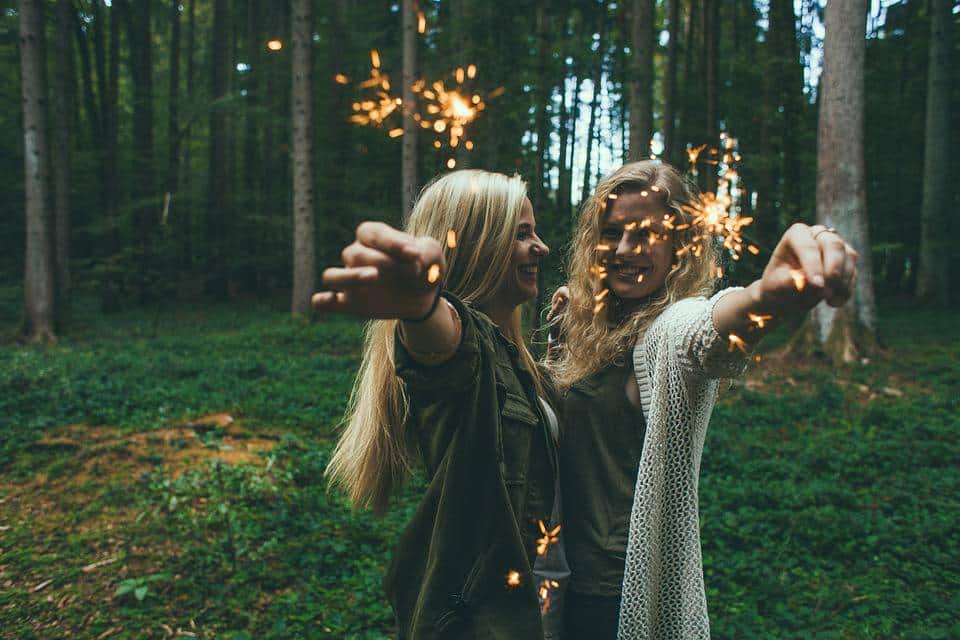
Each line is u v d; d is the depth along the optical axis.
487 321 1.43
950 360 10.63
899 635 3.67
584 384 1.69
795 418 7.88
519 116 14.74
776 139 16.47
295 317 16.00
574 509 1.64
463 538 1.31
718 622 3.70
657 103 24.42
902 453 6.45
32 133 14.52
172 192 22.59
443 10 17.09
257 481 5.38
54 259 14.84
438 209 1.57
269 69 24.09
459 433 1.30
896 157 22.80
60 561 4.45
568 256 2.00
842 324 10.65
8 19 18.84
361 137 21.67
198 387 8.88
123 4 24.41
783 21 16.70
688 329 1.38
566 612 1.63
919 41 22.14
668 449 1.48
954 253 19.00
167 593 4.08
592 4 16.50
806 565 4.45
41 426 7.00
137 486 5.54
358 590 4.11
